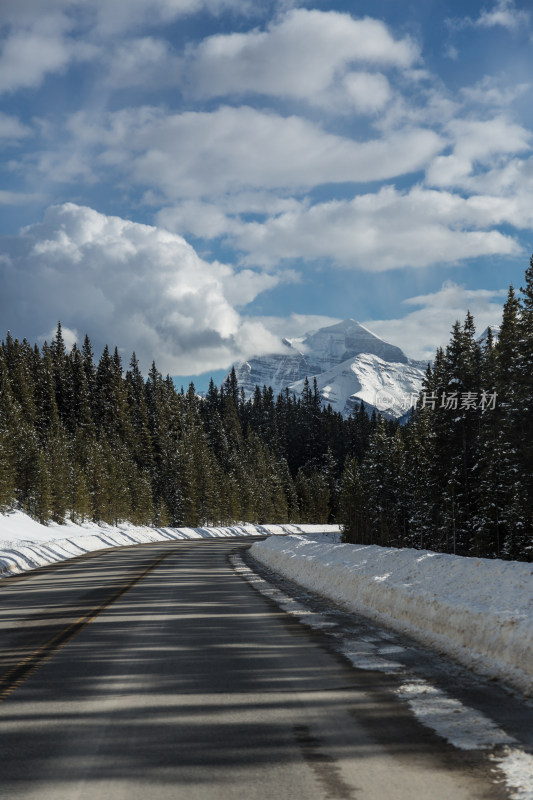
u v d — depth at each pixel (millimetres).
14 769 5027
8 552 33375
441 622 9914
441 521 56406
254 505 137250
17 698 7199
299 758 5207
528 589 9227
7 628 12273
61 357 138500
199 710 6594
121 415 132375
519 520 43219
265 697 7082
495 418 46906
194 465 121188
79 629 11938
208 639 10727
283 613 13812
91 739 5723
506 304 46562
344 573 16438
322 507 161750
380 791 4551
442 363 56094
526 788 4539
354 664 8672
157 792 4570
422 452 66125
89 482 93375
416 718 6211
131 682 7855
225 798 4461
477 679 7695
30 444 79625
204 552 44625
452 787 4590
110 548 54219
